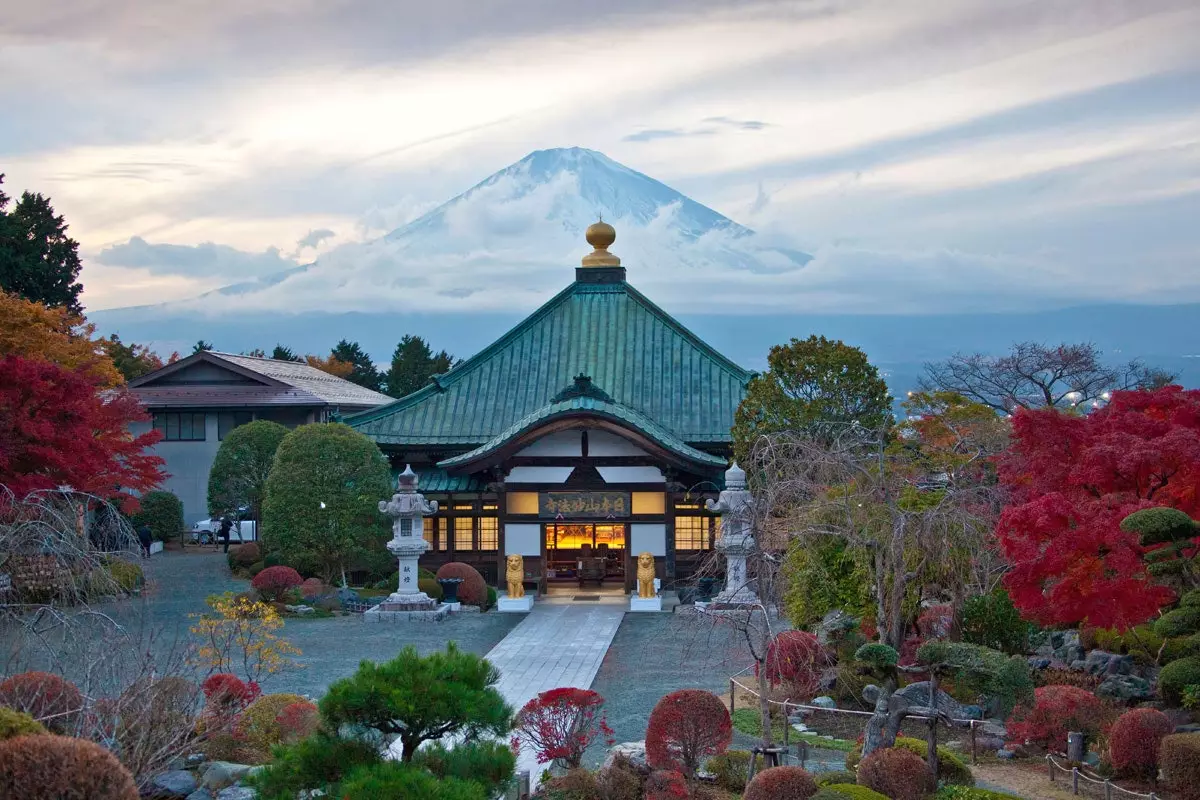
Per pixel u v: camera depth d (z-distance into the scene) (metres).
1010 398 56.56
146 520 59.91
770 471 28.41
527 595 45.62
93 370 49.31
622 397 52.50
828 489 28.28
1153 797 19.70
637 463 47.81
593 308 56.81
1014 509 24.83
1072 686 24.77
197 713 21.94
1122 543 23.78
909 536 26.41
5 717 13.75
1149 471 26.19
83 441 34.41
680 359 54.19
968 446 36.34
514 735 23.28
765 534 26.62
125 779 12.91
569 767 20.94
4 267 66.50
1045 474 27.77
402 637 37.91
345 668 32.38
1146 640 28.64
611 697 29.02
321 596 43.81
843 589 29.88
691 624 33.66
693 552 48.47
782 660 27.53
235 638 26.89
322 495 45.19
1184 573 25.53
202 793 19.06
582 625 40.34
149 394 66.94
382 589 46.75
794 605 30.67
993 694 21.00
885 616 27.22
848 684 27.55
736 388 52.75
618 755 20.83
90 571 23.45
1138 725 21.61
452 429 52.16
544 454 48.19
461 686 15.96
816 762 22.83
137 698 18.80
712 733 20.41
